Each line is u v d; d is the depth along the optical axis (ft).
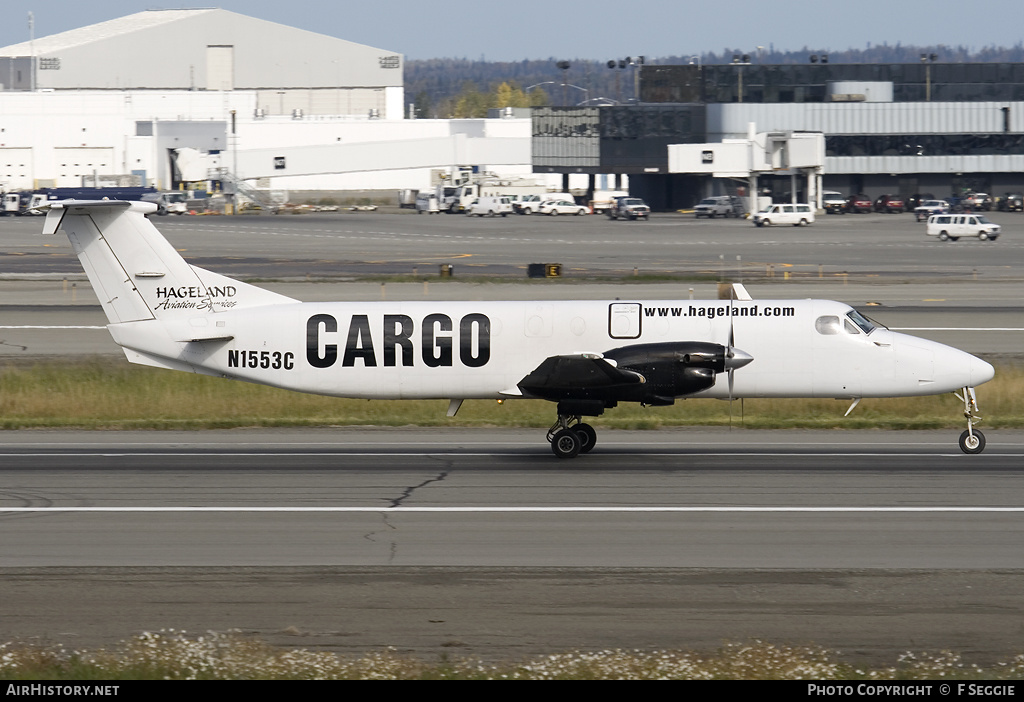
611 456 272.51
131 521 204.44
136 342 288.30
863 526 199.11
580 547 185.78
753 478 243.19
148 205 288.51
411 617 150.61
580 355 256.11
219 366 286.87
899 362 275.18
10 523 202.69
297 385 284.61
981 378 275.59
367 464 262.26
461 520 204.74
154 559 178.60
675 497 223.92
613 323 276.00
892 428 317.22
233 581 166.71
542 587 163.53
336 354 280.92
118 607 154.92
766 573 170.30
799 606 154.81
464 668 129.70
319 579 167.63
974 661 134.31
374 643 141.08
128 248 287.28
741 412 342.03
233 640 139.64
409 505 217.36
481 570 172.24
